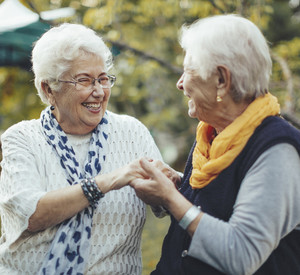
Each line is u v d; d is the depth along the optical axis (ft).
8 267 6.71
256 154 5.55
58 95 6.67
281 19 29.81
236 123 5.76
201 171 5.97
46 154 6.72
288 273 5.76
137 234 7.14
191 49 5.83
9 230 6.70
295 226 5.64
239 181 5.71
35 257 6.54
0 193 6.79
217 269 5.75
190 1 16.30
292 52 16.66
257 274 5.73
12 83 20.89
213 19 5.86
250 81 5.68
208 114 5.96
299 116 15.33
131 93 23.27
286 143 5.51
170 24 19.74
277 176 5.42
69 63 6.47
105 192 6.29
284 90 15.84
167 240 6.60
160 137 29.86
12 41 17.40
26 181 6.41
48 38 6.58
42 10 16.33
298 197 5.54
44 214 6.25
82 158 6.91
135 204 7.01
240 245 5.45
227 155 5.74
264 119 5.74
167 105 26.53
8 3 18.43
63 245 6.38
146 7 17.53
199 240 5.60
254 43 5.67
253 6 14.57
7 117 21.12
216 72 5.67
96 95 6.58
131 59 17.99
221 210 5.80
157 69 22.25
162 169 6.76
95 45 6.53
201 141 6.27
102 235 6.70
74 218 6.50
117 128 7.26
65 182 6.67
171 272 6.21
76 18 16.35
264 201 5.41
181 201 5.83
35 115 20.39
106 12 15.96
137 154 7.31
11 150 6.65
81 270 6.39
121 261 6.92
